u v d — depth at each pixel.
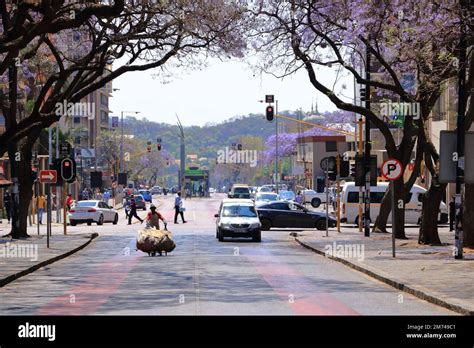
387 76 49.47
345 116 109.75
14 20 30.08
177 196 76.88
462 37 32.47
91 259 37.66
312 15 44.25
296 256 39.03
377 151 105.06
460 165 33.16
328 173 54.66
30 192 52.25
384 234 54.59
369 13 36.75
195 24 42.75
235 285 26.11
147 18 43.12
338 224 58.06
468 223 37.59
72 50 55.34
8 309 20.52
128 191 117.62
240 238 53.66
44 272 31.30
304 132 173.25
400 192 49.47
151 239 39.28
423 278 26.66
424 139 42.41
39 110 44.38
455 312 19.98
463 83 32.88
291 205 65.69
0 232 61.50
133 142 196.12
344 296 23.30
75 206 75.56
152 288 25.27
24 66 52.81
